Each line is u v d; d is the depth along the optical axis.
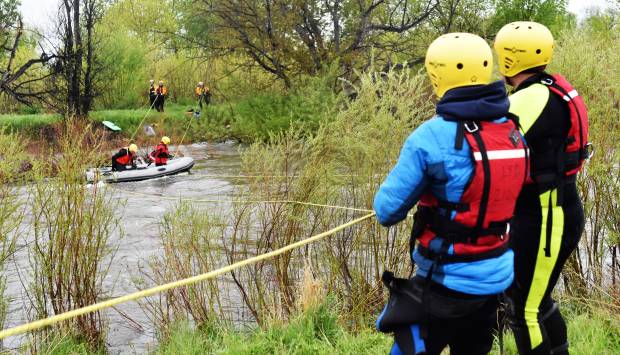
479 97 2.30
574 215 3.03
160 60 42.41
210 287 5.48
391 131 5.43
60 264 5.17
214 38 28.53
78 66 28.61
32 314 5.79
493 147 2.26
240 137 27.45
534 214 2.96
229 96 32.06
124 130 28.75
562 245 2.97
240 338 4.64
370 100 5.58
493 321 2.50
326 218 5.72
